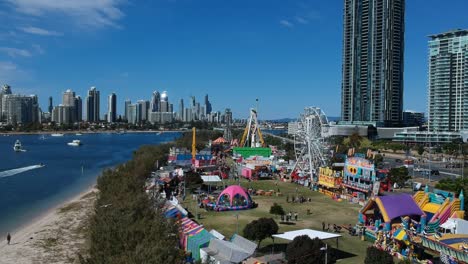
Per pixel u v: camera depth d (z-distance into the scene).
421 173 186.00
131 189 86.56
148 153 193.12
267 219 71.75
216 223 91.19
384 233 71.94
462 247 57.41
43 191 150.75
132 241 49.75
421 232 68.00
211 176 144.62
